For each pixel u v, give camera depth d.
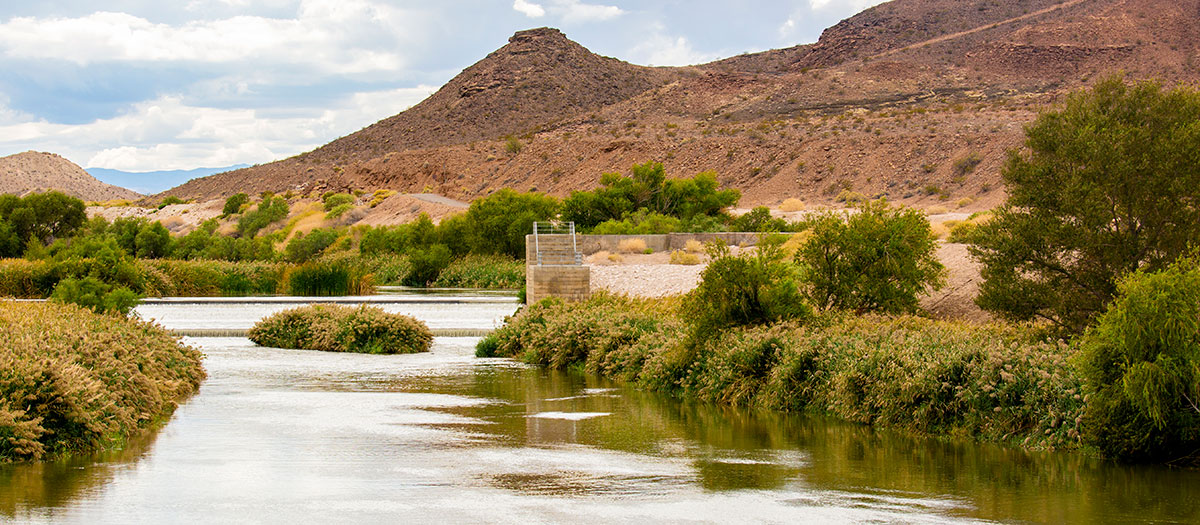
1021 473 10.34
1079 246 14.48
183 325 28.55
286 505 8.84
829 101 147.25
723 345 16.02
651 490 9.56
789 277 17.05
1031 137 15.50
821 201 88.12
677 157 109.69
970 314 18.86
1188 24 157.75
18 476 10.02
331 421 13.65
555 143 127.31
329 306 25.81
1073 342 12.43
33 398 11.06
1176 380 10.16
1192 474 10.18
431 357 22.38
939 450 11.61
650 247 48.41
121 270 34.72
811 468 10.68
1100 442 10.84
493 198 63.59
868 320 16.20
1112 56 152.75
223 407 14.88
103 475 10.07
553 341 20.70
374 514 8.55
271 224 98.81
